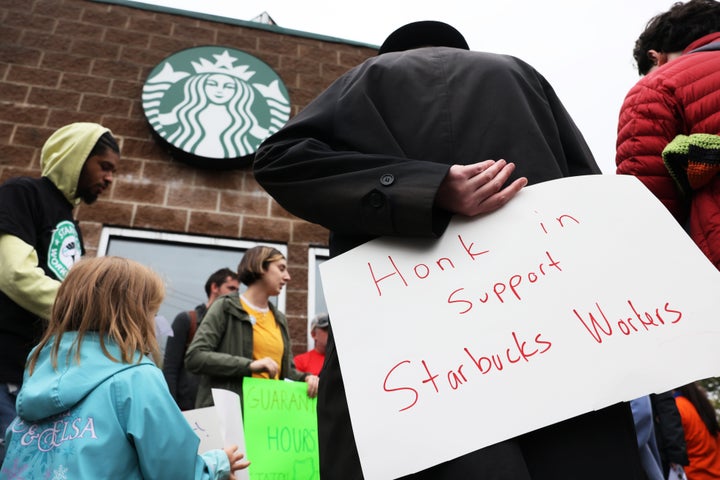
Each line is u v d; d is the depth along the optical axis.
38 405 1.33
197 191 4.21
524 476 0.69
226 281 3.54
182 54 4.54
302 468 2.35
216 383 2.51
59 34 4.47
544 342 0.77
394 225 0.84
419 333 0.80
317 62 5.00
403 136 0.98
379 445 0.72
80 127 2.30
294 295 4.07
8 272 1.86
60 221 2.15
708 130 1.19
